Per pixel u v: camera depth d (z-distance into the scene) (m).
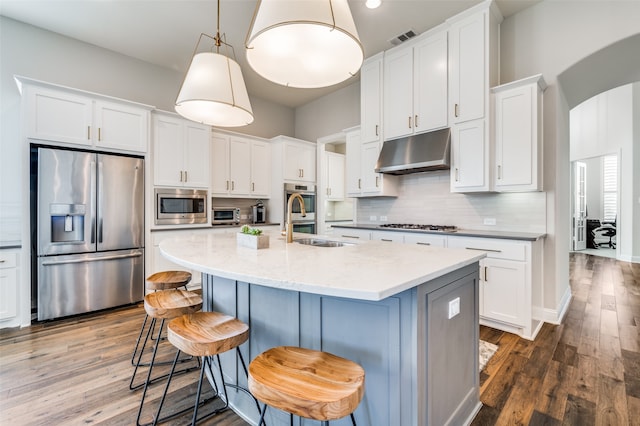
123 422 1.56
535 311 2.61
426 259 1.43
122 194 3.30
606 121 6.36
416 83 3.40
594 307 3.22
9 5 2.87
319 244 2.33
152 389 1.85
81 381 1.91
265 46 1.55
